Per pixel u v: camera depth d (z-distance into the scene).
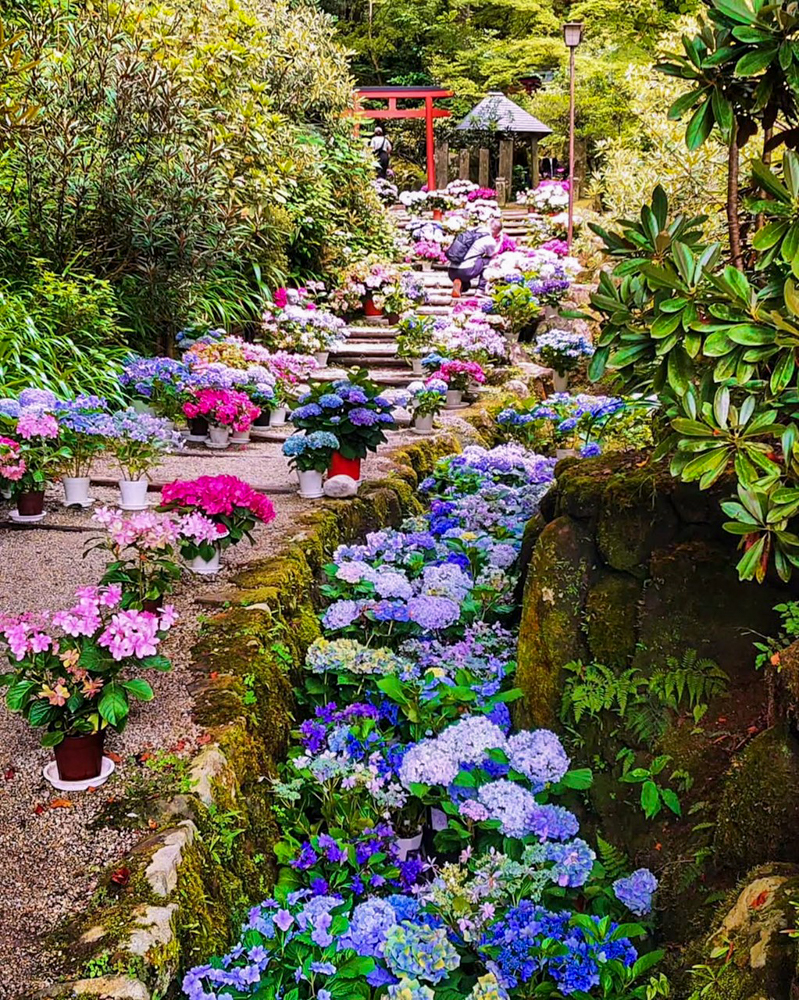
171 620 2.24
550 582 2.84
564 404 6.00
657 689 2.49
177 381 5.74
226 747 2.33
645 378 2.40
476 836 2.47
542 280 8.66
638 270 2.25
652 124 6.33
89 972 1.58
